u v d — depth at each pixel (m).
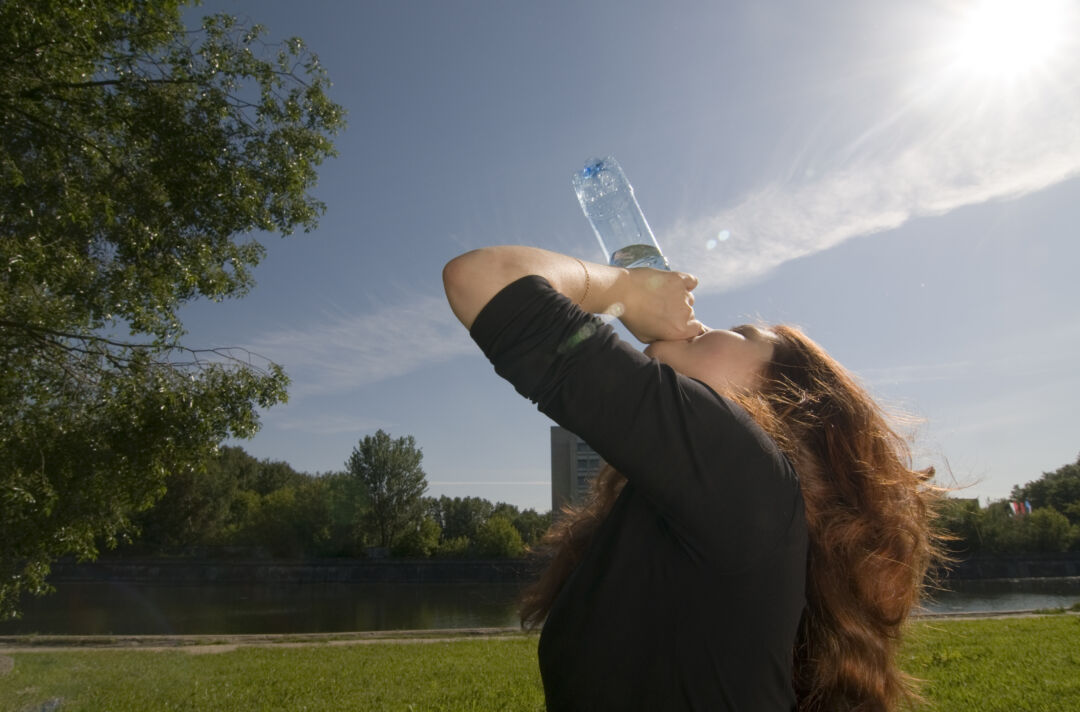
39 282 7.33
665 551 0.86
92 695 7.88
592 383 0.77
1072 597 34.03
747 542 0.79
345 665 9.93
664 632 0.84
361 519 74.19
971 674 7.91
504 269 0.84
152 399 7.92
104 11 7.16
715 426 0.79
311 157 9.48
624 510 0.95
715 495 0.78
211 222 8.95
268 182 9.15
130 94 8.13
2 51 6.62
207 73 8.53
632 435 0.76
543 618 1.32
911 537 1.08
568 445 41.41
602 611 0.88
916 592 1.13
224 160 8.79
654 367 0.81
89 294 7.76
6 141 7.16
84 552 7.89
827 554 1.01
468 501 89.25
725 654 0.82
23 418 7.53
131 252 8.09
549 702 0.95
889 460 1.10
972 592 39.84
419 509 77.00
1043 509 67.94
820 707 1.02
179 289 8.40
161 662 10.30
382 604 36.59
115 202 7.68
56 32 6.74
